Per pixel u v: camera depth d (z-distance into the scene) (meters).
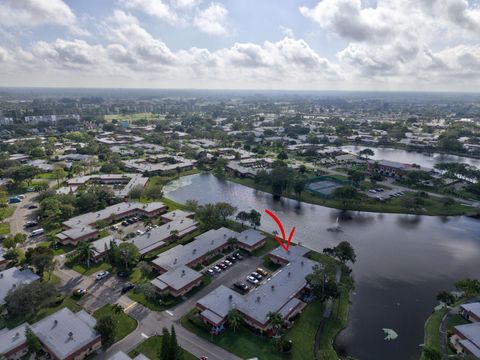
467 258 140.75
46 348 81.31
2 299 99.06
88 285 112.19
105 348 84.88
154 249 134.88
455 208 194.50
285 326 94.38
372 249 146.75
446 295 105.31
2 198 184.75
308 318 99.31
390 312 105.19
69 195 181.50
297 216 182.88
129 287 110.12
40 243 140.88
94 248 123.75
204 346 86.38
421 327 98.88
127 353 83.12
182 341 87.94
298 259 125.88
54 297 100.19
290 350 85.81
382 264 134.25
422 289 117.94
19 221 163.62
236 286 113.44
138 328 92.31
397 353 89.00
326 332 94.19
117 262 125.19
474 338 86.38
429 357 78.50
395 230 167.50
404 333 96.31
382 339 93.81
